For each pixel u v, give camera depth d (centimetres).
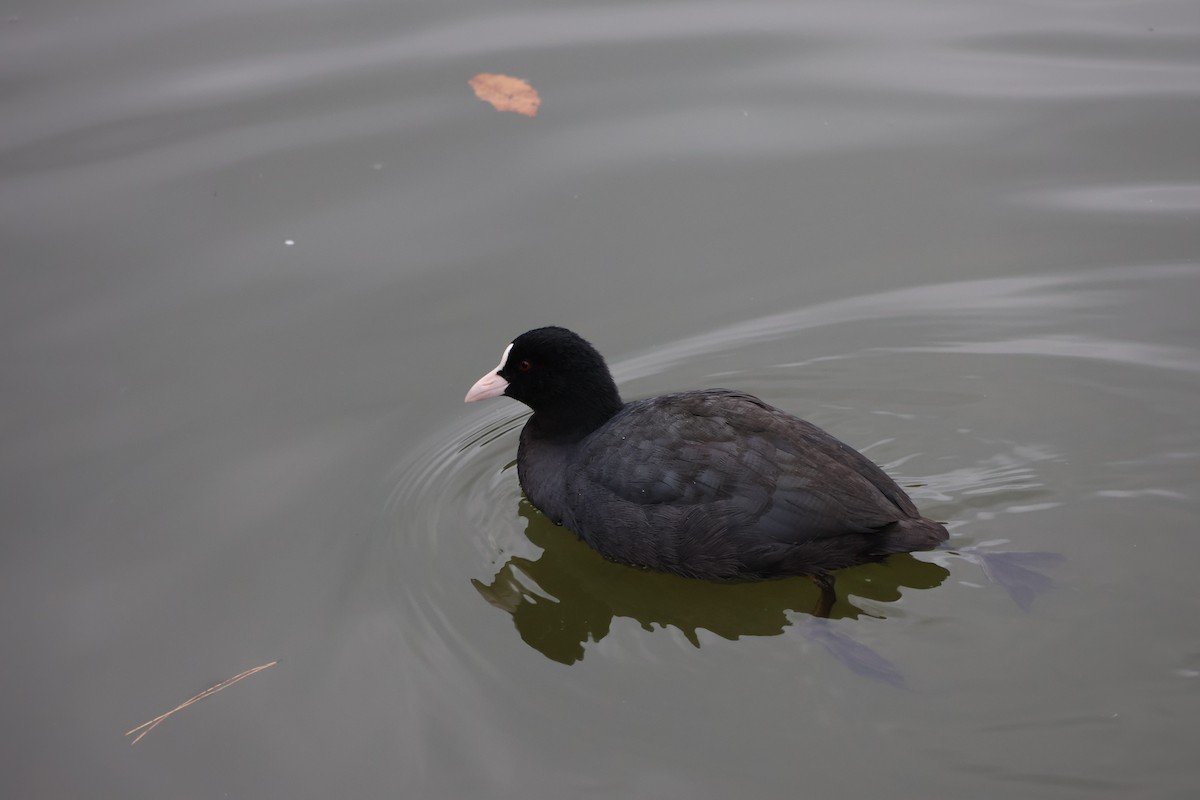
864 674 638
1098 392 857
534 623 719
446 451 870
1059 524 734
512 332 962
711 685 648
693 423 725
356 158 1120
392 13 1319
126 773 636
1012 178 1089
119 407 889
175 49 1259
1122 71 1204
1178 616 655
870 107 1177
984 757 580
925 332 938
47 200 1060
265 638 716
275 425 882
